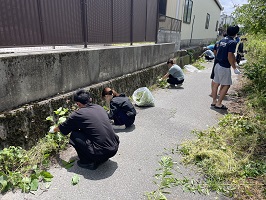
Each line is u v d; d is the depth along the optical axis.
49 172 2.71
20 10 2.95
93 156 2.66
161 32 8.79
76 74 3.91
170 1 11.57
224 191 2.46
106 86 4.68
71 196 2.33
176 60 9.78
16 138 2.76
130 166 2.89
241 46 10.55
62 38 3.71
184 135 3.79
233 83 7.77
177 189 2.49
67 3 3.71
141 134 3.80
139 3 6.46
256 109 4.76
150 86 6.96
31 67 2.99
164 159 2.99
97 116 2.76
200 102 5.62
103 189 2.45
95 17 4.52
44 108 3.16
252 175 2.69
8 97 2.73
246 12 5.71
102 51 4.56
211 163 2.88
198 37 17.98
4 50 3.38
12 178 2.42
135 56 6.08
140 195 2.38
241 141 3.36
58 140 3.14
